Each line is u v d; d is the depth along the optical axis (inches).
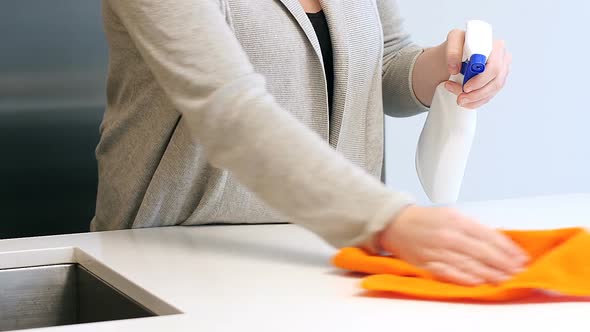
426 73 50.9
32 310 36.2
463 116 46.4
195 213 44.9
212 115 31.7
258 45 45.9
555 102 89.6
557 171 90.7
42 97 66.6
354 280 29.3
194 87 32.6
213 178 44.0
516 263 27.7
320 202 30.4
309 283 28.9
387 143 83.2
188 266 32.3
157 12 33.7
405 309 25.1
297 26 47.1
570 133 90.6
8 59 65.2
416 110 53.6
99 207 50.5
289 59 46.7
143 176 45.9
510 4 86.7
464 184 87.7
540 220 40.5
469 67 43.3
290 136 30.7
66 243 37.9
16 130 66.1
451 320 23.7
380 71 51.1
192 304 26.1
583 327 22.9
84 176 68.6
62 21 66.4
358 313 24.7
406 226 28.8
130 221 48.1
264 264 32.4
